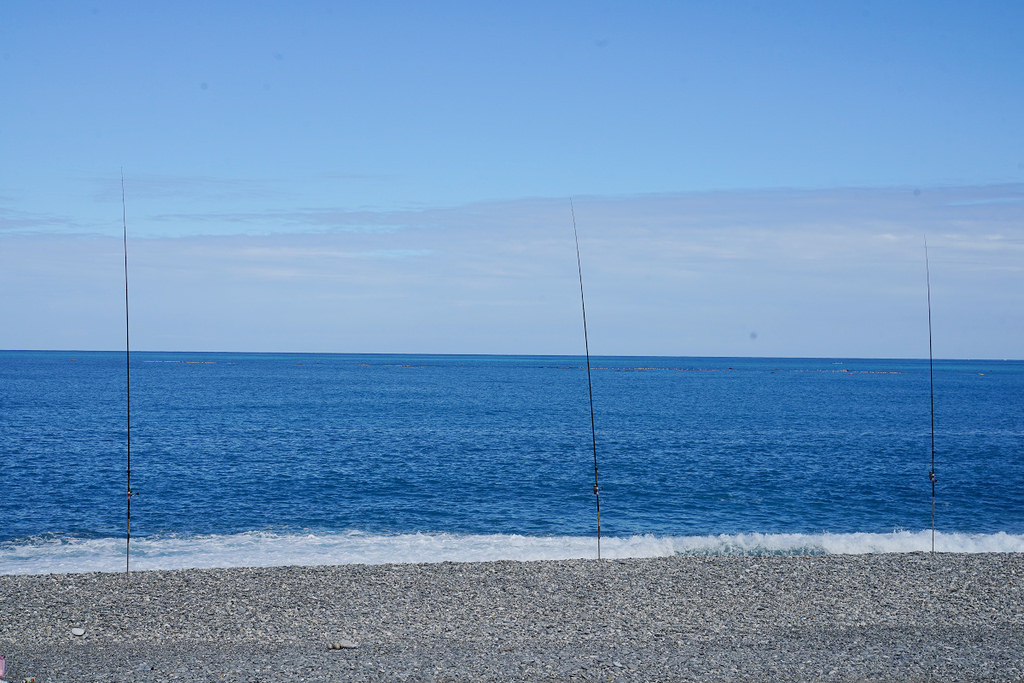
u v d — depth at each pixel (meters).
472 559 20.33
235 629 12.66
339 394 95.31
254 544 22.38
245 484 32.50
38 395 85.19
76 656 11.31
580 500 30.20
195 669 10.71
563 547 21.73
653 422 62.75
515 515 27.48
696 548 21.34
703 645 11.87
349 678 10.38
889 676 10.53
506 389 111.25
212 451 42.09
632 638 12.22
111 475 34.31
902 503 29.98
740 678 10.44
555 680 10.37
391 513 27.44
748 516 27.67
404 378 145.12
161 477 33.97
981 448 46.91
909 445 48.12
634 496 31.05
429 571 16.55
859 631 12.62
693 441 49.66
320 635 12.38
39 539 23.11
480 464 38.97
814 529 25.78
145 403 76.56
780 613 13.65
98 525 25.06
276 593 14.78
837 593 14.91
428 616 13.42
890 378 170.50
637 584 15.52
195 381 122.06
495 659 11.19
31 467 36.12
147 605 13.95
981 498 30.94
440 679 10.38
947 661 11.13
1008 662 11.10
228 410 69.69
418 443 47.09
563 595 14.74
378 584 15.48
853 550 21.16
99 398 81.88
